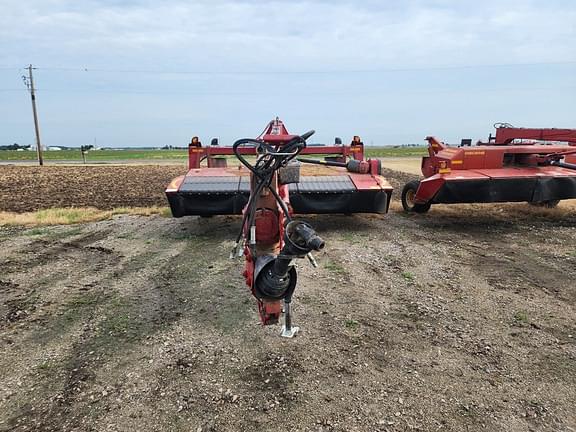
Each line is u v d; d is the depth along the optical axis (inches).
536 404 122.8
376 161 325.1
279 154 120.6
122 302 195.0
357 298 197.2
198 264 248.1
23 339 161.8
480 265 244.4
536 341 157.5
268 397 125.9
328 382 133.1
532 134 411.2
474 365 142.4
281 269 116.5
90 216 399.9
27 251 279.4
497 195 315.0
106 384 133.2
